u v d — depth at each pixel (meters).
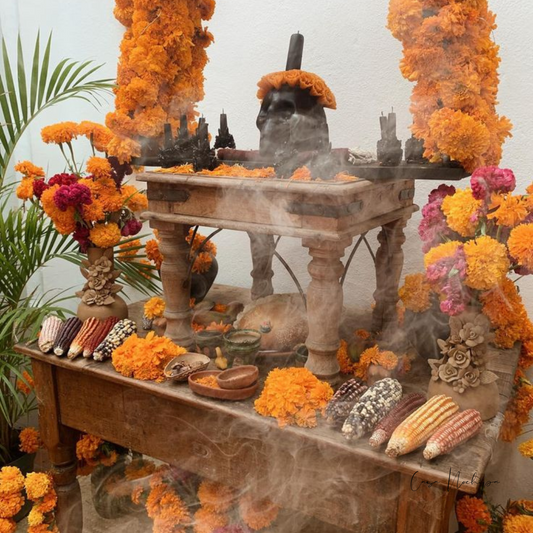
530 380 1.38
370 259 1.48
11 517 1.53
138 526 1.55
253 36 1.53
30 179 1.48
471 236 0.96
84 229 1.33
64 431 1.38
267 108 1.11
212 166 1.17
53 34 1.88
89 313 1.34
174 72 1.30
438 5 1.01
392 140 1.04
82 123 1.43
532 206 0.90
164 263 1.20
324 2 1.41
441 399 0.92
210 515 1.24
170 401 1.13
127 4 1.31
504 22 1.26
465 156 1.01
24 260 1.58
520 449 1.21
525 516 1.18
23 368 1.82
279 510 1.25
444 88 1.02
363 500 0.93
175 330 1.23
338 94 1.45
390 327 1.24
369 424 0.89
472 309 0.93
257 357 1.20
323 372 1.05
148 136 1.32
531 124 1.27
